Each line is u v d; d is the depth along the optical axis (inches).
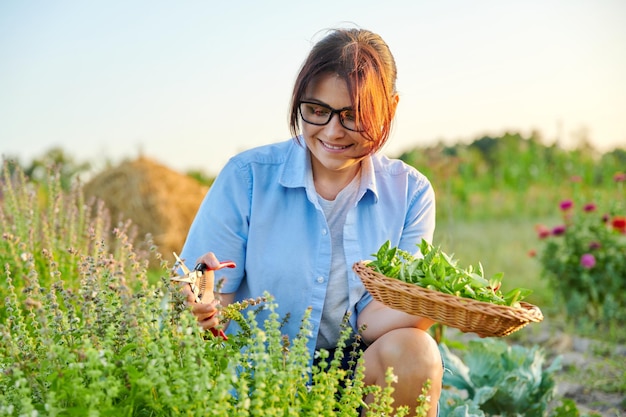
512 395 138.6
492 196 519.2
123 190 381.7
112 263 95.5
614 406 167.2
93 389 74.5
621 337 224.5
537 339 225.8
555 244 266.2
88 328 84.9
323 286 109.6
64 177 375.9
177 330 85.4
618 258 255.3
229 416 81.7
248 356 86.4
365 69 99.5
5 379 83.9
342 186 113.0
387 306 98.8
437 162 513.0
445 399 135.0
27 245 153.6
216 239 110.0
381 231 113.8
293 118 104.6
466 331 89.3
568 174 512.4
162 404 78.2
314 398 84.4
